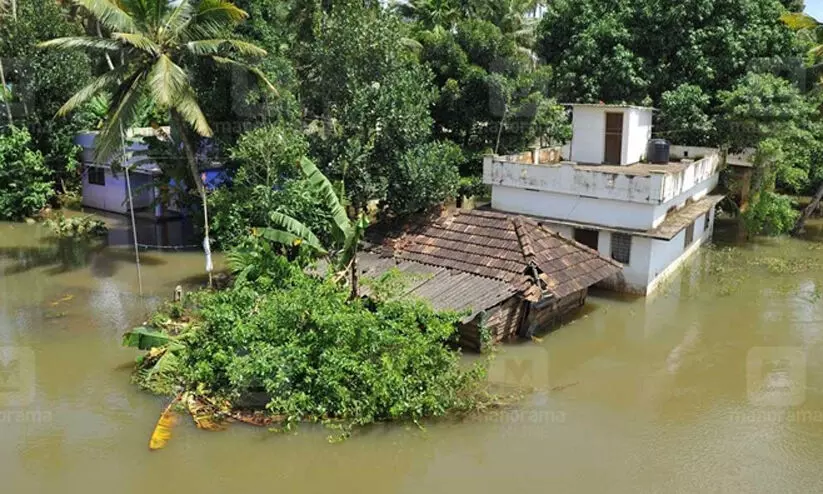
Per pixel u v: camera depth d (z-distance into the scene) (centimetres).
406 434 1159
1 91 2844
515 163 2041
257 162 1905
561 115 2662
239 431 1153
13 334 1592
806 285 1991
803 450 1126
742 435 1176
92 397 1284
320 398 1191
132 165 2322
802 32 2969
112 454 1097
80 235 2522
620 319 1723
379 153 2025
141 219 2745
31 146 2897
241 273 1481
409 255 1730
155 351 1375
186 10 1944
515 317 1580
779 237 2556
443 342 1427
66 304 1803
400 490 1011
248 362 1191
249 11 3092
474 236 1731
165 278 2025
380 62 2048
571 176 1939
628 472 1062
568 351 1532
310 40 2733
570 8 2897
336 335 1211
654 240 1847
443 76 2562
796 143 2475
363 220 1458
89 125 3016
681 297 1891
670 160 2500
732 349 1551
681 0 2648
